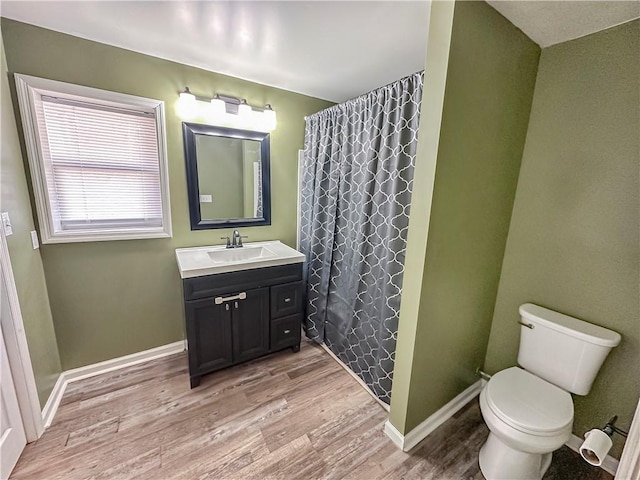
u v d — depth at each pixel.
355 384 1.92
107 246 1.86
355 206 1.94
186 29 1.49
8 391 1.28
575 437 1.50
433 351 1.45
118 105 1.76
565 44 1.40
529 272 1.62
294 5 1.28
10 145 1.40
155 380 1.90
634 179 1.24
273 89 2.26
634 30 1.19
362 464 1.37
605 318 1.36
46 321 1.65
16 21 1.43
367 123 1.77
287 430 1.54
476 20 1.13
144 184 1.95
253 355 2.05
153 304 2.08
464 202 1.34
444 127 1.14
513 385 1.41
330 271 2.22
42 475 1.27
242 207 2.32
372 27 1.43
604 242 1.34
